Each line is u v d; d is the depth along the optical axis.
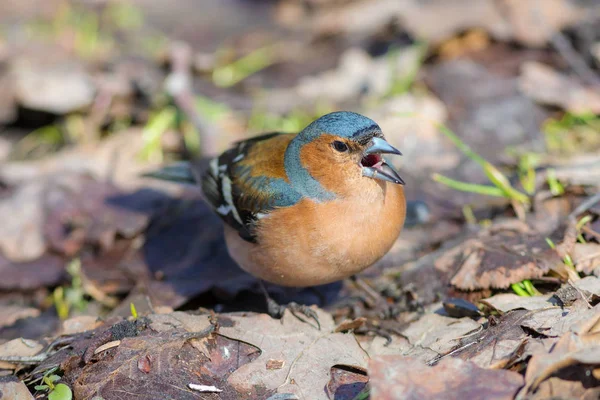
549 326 7.06
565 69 13.15
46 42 16.16
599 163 10.11
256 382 7.32
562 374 6.15
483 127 12.09
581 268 8.13
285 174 8.20
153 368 7.37
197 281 9.59
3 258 10.96
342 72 14.39
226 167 9.16
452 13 14.35
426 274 9.05
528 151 11.44
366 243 7.86
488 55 13.84
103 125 14.09
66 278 10.49
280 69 15.44
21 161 13.56
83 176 12.23
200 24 17.94
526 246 8.60
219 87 15.03
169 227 11.01
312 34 16.64
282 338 7.95
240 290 9.52
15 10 18.30
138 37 17.16
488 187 10.41
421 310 8.59
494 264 8.48
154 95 14.41
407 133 12.19
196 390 7.22
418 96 13.10
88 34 16.53
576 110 11.92
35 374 7.71
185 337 7.65
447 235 9.93
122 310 9.20
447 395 6.12
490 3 14.27
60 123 14.20
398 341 8.11
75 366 7.60
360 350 7.74
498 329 7.31
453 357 6.66
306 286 9.30
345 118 7.73
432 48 14.20
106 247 10.80
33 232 11.28
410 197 10.80
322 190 7.82
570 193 9.61
